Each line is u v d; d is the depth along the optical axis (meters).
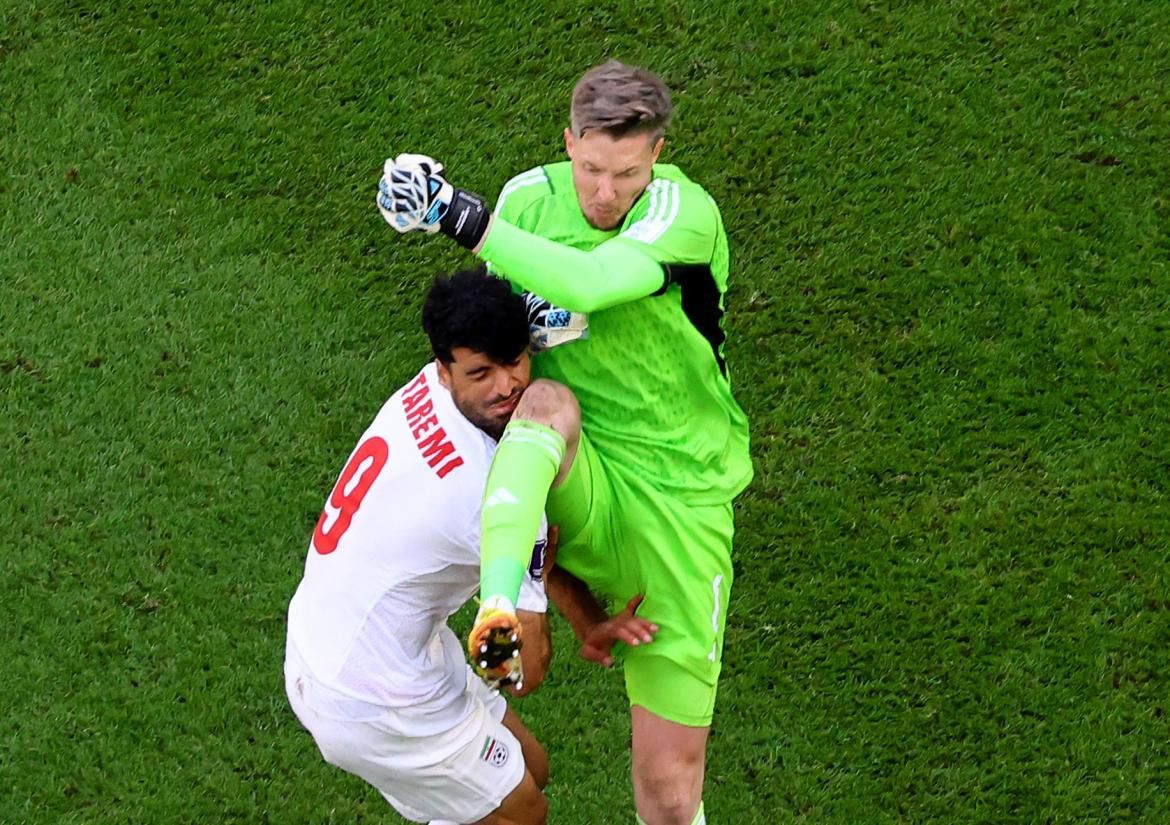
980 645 20.59
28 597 21.20
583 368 15.20
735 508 21.81
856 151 25.02
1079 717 20.03
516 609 14.20
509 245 13.10
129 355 23.41
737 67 25.98
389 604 15.30
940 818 19.42
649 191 14.51
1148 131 25.02
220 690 20.45
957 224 24.20
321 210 24.81
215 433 22.64
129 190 25.08
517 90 25.95
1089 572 21.09
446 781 16.28
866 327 23.30
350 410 22.81
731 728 20.14
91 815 19.56
